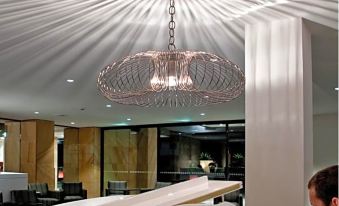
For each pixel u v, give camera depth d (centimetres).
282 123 362
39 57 528
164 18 387
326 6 333
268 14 364
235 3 344
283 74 366
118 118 1234
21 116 1190
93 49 491
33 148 1252
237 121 1304
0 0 340
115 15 381
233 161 1327
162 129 1470
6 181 1034
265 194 365
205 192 289
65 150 1544
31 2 346
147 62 459
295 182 351
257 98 377
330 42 430
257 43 383
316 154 1158
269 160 366
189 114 1134
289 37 368
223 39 445
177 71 388
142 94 435
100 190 1506
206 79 561
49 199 1123
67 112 1084
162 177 1453
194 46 473
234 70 461
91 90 754
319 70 588
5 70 598
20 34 434
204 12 368
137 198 279
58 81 676
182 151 1420
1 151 1543
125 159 1512
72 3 350
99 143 1526
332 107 998
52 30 423
